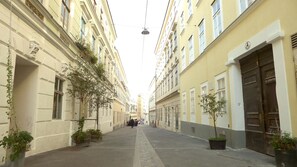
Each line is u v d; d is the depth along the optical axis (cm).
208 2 1352
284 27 659
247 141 945
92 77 1282
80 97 1202
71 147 1095
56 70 1012
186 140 1434
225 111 1071
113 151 973
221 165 657
